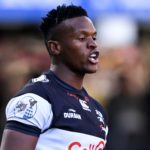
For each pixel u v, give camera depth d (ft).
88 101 44.45
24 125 40.73
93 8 83.71
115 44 85.46
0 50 84.79
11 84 75.97
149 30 96.58
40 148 40.98
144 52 87.30
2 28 91.35
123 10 85.10
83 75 43.75
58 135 41.37
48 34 43.55
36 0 83.35
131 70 77.56
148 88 77.25
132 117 73.82
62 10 43.27
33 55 80.89
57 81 43.11
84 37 42.88
